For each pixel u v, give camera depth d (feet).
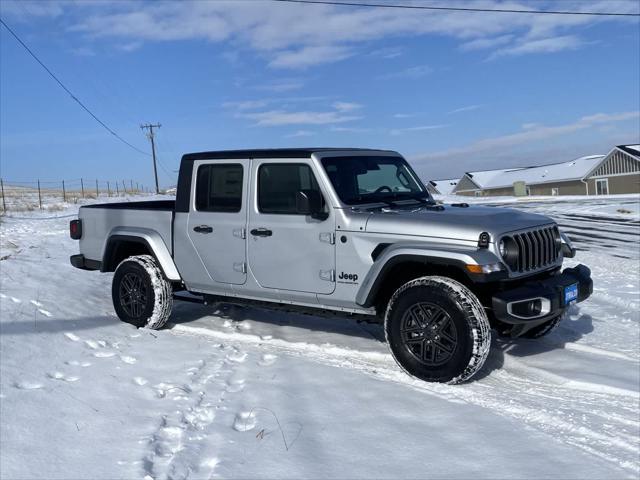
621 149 190.29
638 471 11.02
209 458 11.59
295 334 21.36
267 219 19.16
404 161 21.91
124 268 22.41
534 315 16.01
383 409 14.08
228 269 20.26
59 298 24.68
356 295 17.47
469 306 15.33
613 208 103.96
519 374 17.13
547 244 17.71
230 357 18.42
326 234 17.89
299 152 18.65
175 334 21.43
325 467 11.21
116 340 20.02
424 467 11.22
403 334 16.42
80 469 10.95
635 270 37.99
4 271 28.96
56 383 15.16
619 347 19.99
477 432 12.76
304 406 14.24
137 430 12.69
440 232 16.19
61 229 60.70
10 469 10.82
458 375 15.47
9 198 136.36
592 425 13.28
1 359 16.29
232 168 20.17
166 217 21.89
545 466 11.19
